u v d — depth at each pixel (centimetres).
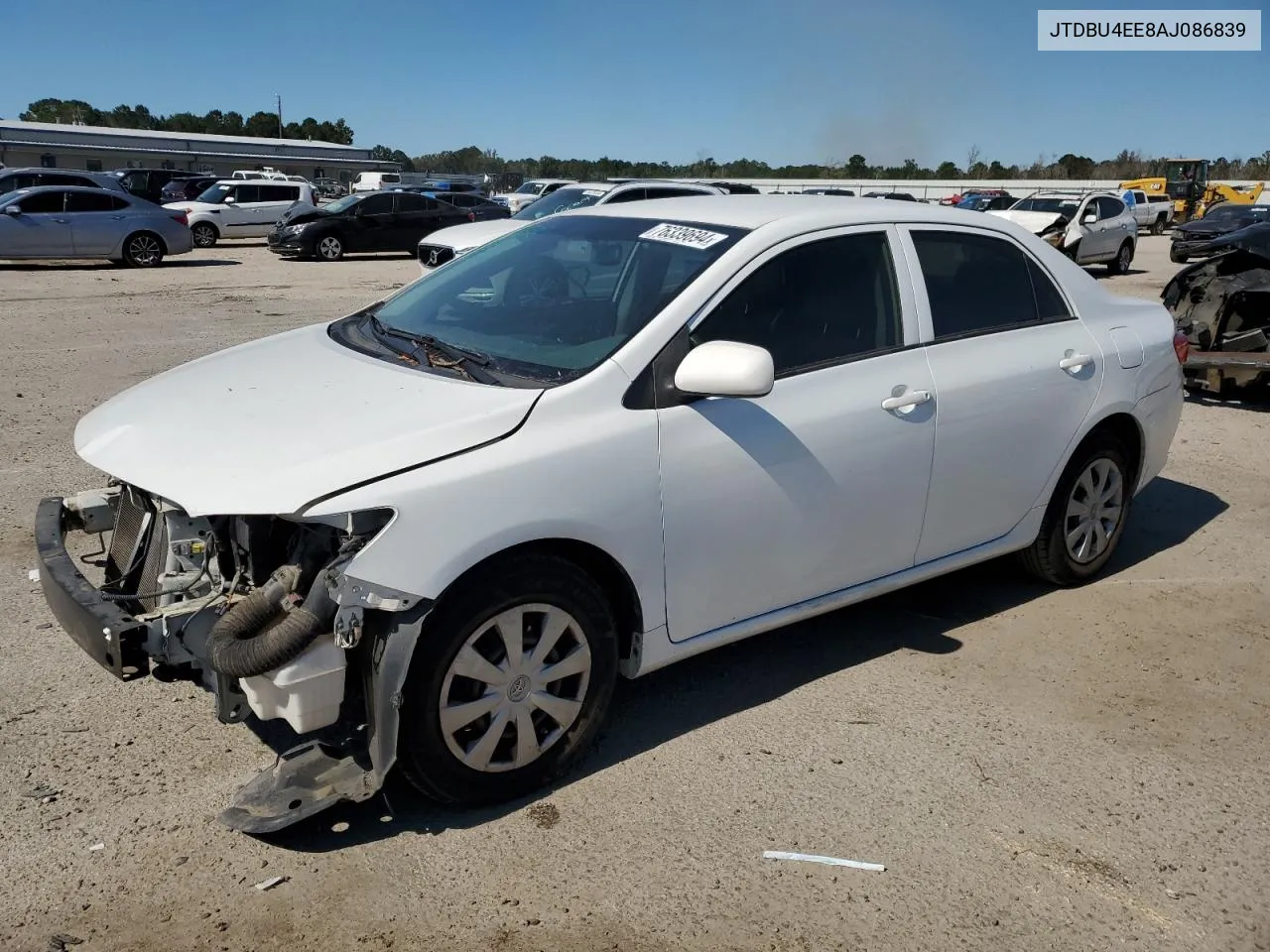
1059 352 441
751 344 347
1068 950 265
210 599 293
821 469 357
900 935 268
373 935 260
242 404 321
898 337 390
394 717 277
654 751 345
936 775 337
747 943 262
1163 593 490
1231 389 929
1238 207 2589
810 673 402
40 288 1574
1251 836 313
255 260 2308
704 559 336
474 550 281
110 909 265
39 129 6228
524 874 284
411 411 302
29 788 310
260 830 271
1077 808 322
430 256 1243
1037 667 413
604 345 330
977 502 418
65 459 629
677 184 1571
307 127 11112
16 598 436
